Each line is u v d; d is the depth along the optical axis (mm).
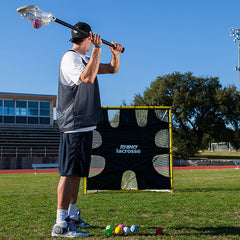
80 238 3057
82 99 3066
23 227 3691
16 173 19172
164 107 8156
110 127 8086
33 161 26203
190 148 37969
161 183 7770
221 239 3031
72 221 3418
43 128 33656
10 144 29328
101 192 7887
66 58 3082
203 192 7332
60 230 3096
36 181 11391
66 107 3068
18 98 33781
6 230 3535
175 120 38594
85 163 3113
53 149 30453
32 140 30891
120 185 7922
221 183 9656
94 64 2844
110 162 7965
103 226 3680
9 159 25484
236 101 38750
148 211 4746
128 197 6617
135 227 3379
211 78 38719
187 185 9070
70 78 3002
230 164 31250
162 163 7887
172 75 38219
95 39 2816
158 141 8023
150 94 39375
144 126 8125
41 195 6949
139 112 8188
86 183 7711
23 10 2564
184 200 5941
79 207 5223
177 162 30953
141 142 8055
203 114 38625
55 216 4398
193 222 3859
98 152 7949
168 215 4453
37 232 3414
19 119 33969
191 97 37188
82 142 3098
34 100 34781
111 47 3402
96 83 3275
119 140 8055
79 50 3230
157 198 6348
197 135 40031
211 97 38125
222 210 4805
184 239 3014
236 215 4398
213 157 39094
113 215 4449
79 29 2846
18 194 7137
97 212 4699
